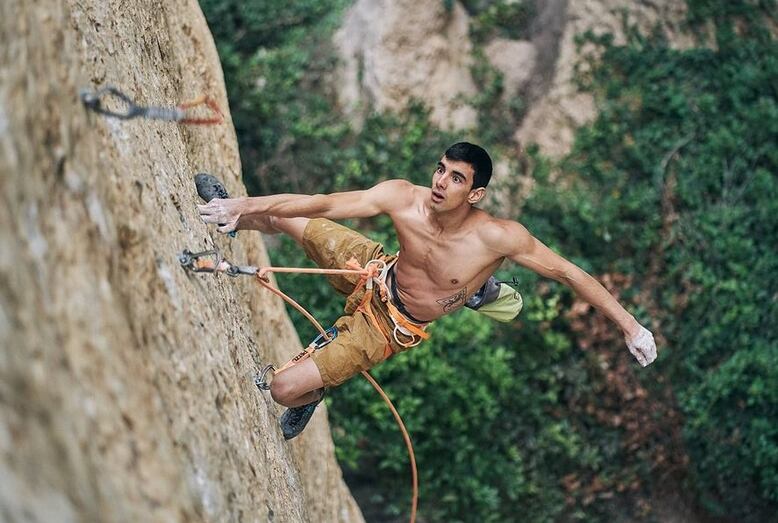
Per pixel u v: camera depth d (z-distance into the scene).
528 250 4.82
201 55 6.88
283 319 7.65
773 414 12.32
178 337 3.70
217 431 3.79
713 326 12.48
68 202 2.93
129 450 2.68
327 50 13.99
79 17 4.15
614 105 13.42
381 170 13.32
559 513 12.13
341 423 11.44
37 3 3.07
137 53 5.00
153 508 2.66
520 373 12.05
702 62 13.54
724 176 13.10
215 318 4.50
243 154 13.61
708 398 12.24
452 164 4.60
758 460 12.19
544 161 13.34
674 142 13.20
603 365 12.11
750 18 13.72
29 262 2.48
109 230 3.23
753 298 12.60
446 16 13.84
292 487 5.40
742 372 12.27
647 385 12.25
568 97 13.58
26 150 2.66
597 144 13.34
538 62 13.80
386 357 5.16
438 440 11.52
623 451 12.20
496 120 13.68
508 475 11.82
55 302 2.58
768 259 12.79
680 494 12.35
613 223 12.78
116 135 3.86
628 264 12.74
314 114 13.64
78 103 3.29
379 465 11.80
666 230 12.84
